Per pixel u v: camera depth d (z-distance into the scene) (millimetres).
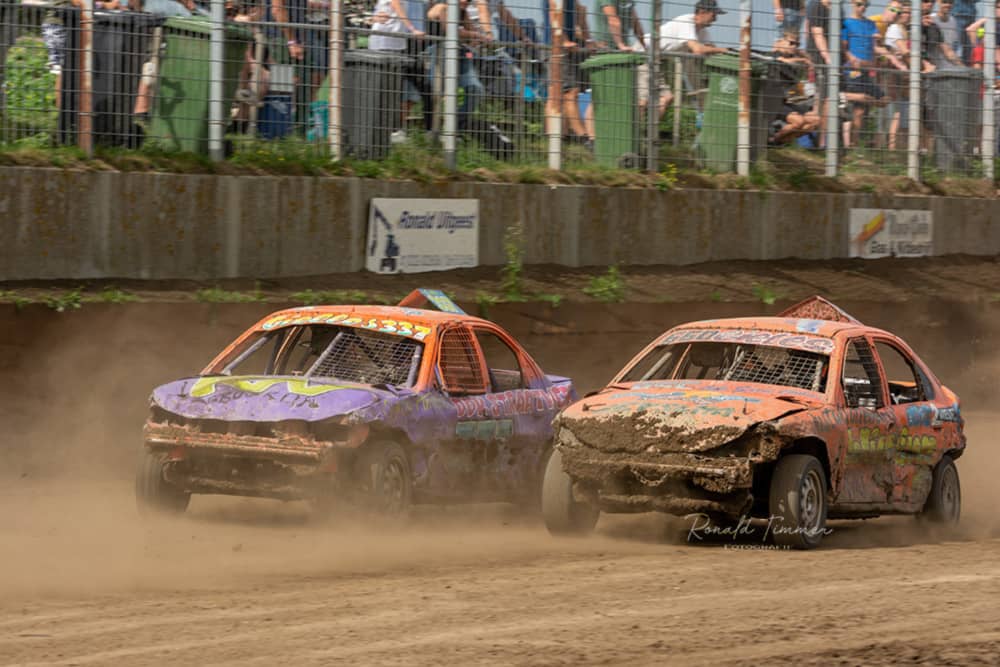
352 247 38219
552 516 23141
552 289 40156
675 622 15523
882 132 50781
